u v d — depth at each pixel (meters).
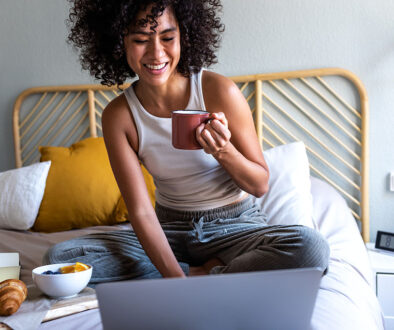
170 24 1.16
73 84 2.66
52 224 2.15
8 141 2.79
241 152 1.32
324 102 2.33
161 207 1.45
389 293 1.78
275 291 0.74
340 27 2.26
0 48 2.74
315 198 2.01
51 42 2.67
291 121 2.38
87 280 1.13
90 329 0.96
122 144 1.35
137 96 1.36
